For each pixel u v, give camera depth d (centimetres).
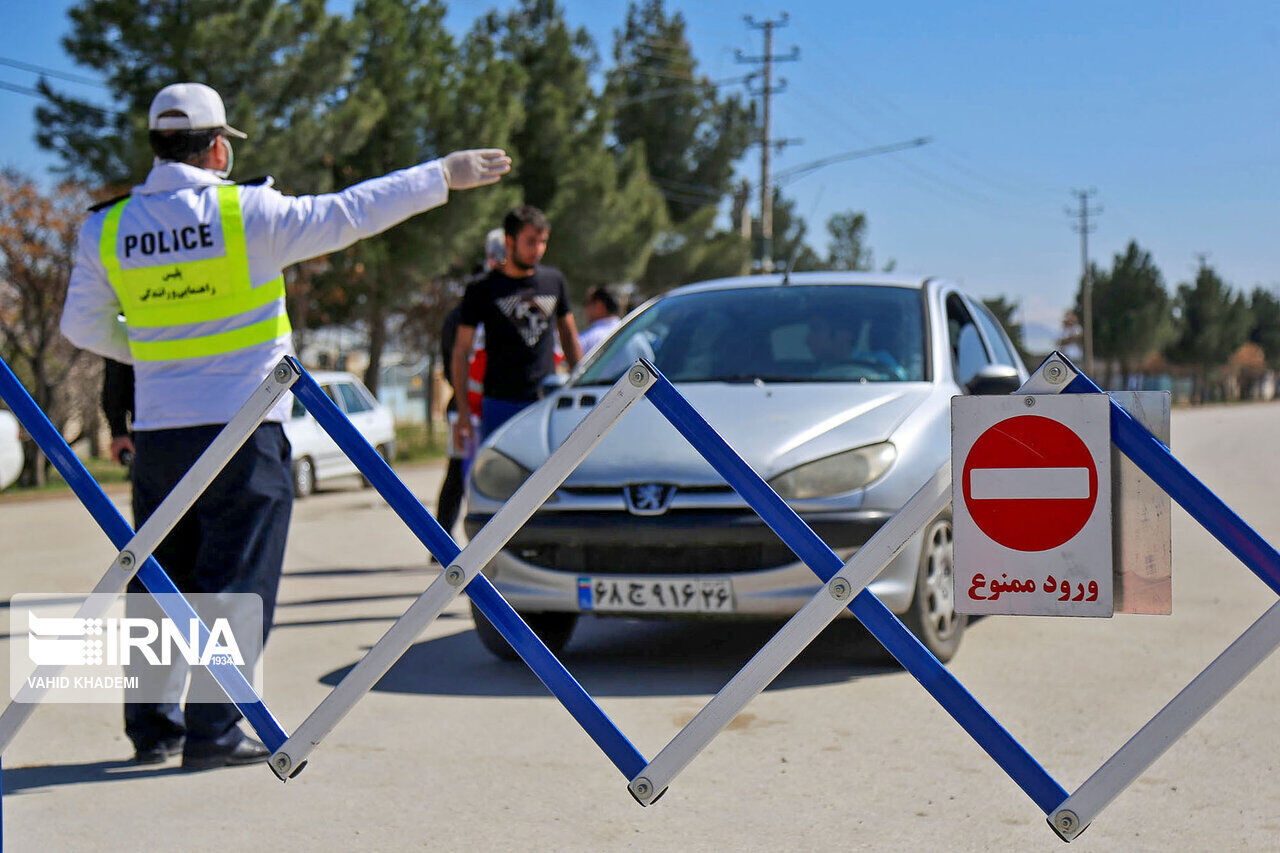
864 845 319
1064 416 224
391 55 2436
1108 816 336
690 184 4788
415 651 574
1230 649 219
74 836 335
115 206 396
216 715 392
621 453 500
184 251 382
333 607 709
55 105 1923
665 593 484
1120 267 9388
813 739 413
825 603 242
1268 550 213
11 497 1780
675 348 596
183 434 386
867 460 485
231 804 360
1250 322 10462
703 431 249
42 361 2005
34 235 1969
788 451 486
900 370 560
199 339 385
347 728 438
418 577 838
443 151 2475
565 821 341
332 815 349
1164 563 222
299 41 2005
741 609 479
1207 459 1945
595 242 2859
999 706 448
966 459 230
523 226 643
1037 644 558
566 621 566
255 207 383
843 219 9694
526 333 655
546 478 257
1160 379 10131
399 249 2438
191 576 407
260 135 1978
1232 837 318
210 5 1916
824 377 560
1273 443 2502
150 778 387
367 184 386
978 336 645
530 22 3641
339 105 2195
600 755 403
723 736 419
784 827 333
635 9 4931
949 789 361
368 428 1811
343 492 1775
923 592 495
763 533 471
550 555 502
